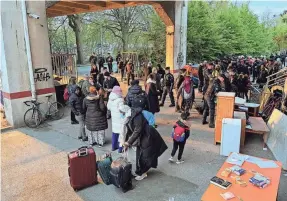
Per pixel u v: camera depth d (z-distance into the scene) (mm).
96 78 10766
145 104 6195
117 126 5773
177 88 8867
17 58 7637
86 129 6406
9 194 4375
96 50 31172
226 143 5598
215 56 21391
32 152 6031
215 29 20391
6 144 6527
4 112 8320
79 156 4379
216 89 7270
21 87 7809
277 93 8352
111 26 28109
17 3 7438
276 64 14016
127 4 11922
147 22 26656
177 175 4898
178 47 13258
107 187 4543
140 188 4480
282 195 4258
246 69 14508
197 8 19188
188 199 4152
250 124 6492
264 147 6074
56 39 30203
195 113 9078
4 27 7273
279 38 44969
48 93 8516
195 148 6094
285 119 5703
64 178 4875
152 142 4637
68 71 11648
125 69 16078
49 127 7859
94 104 5949
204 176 4848
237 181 3543
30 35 7879
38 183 4707
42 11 8117
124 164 4340
